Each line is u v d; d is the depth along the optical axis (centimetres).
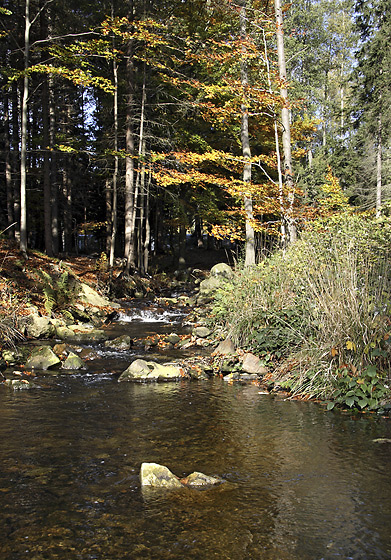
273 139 1966
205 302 1872
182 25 2075
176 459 433
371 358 622
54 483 382
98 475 398
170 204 2981
